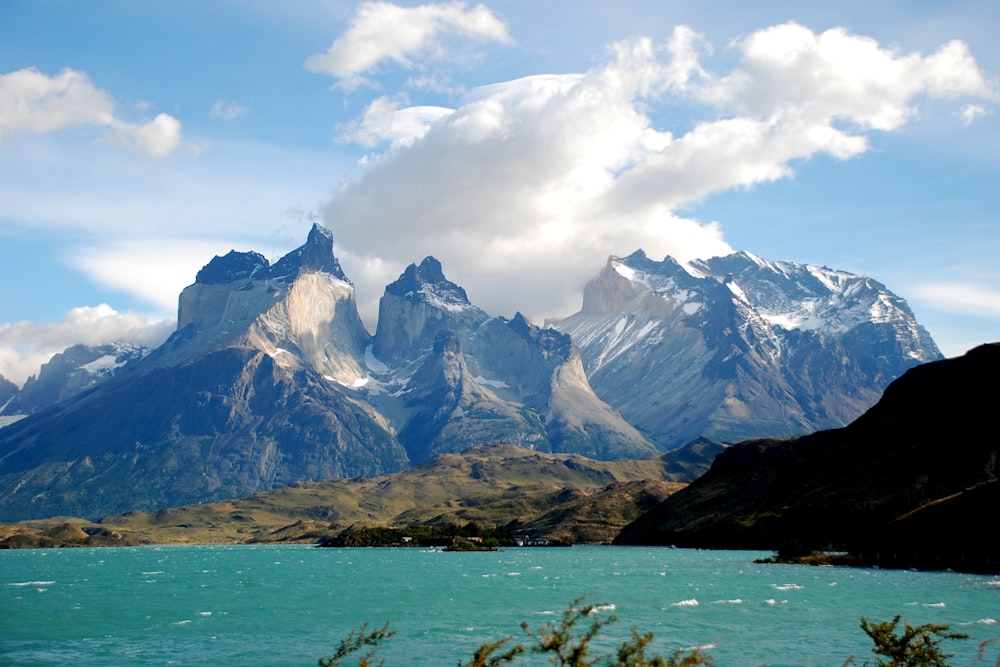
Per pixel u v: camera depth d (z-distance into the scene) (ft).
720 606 481.87
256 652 363.35
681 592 558.15
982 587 566.77
